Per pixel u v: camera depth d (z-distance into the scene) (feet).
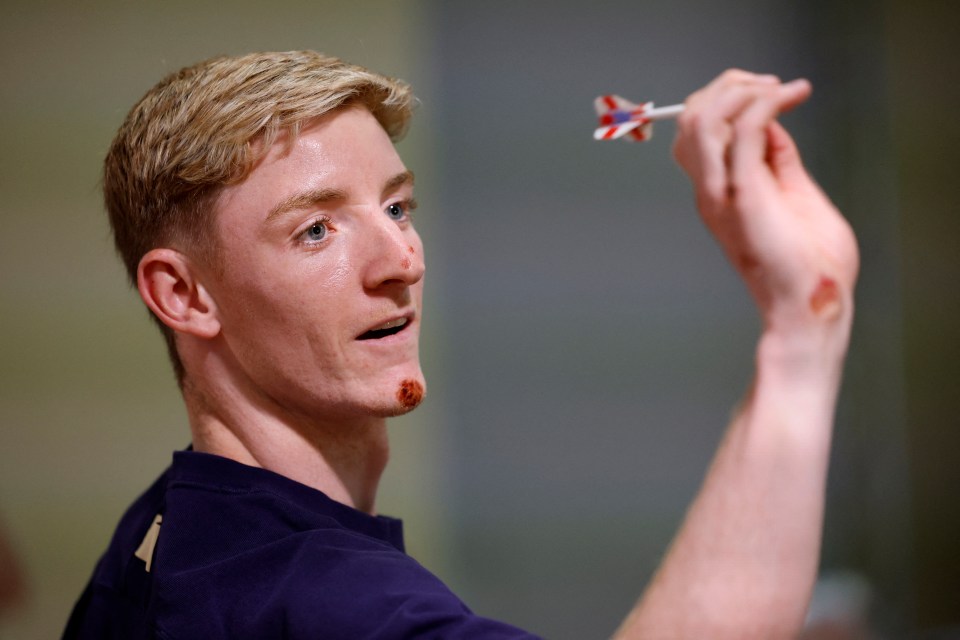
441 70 32.30
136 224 13.57
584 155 33.55
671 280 34.35
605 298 33.88
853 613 35.14
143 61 28.55
